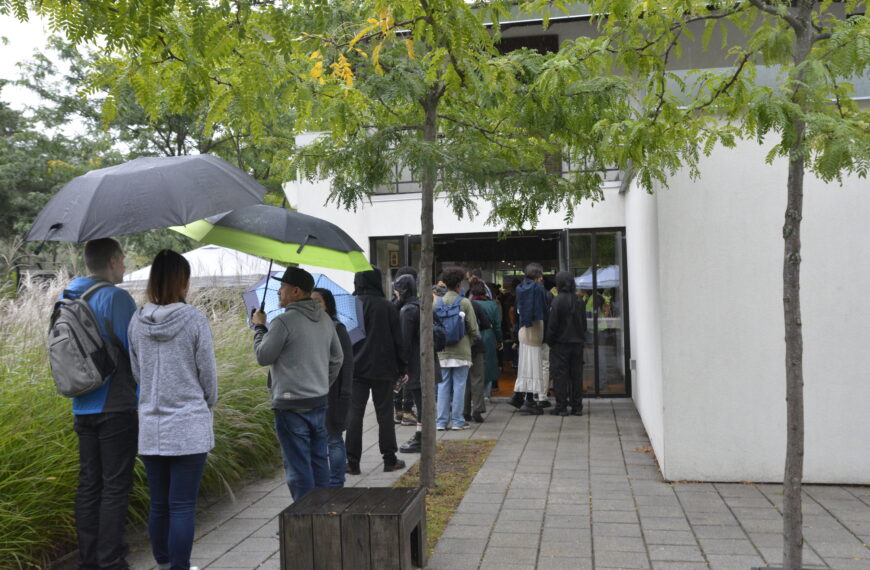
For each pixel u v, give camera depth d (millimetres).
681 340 6258
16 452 4547
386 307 6746
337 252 4598
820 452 6070
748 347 6172
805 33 3953
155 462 3979
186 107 4066
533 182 5984
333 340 5109
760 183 6148
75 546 4793
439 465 7035
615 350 11227
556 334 9797
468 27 4164
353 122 5062
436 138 5992
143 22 3186
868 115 3973
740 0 4520
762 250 6148
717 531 4945
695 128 4938
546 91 4840
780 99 3549
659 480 6344
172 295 3982
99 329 3965
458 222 11227
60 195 3904
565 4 5230
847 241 6031
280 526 3934
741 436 6184
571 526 5109
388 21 4520
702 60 7332
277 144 6191
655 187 6266
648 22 4641
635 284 9656
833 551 4531
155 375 3842
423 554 4320
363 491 4383
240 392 6777
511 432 8758
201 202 3799
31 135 21625
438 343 8555
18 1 3129
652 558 4461
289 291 4910
